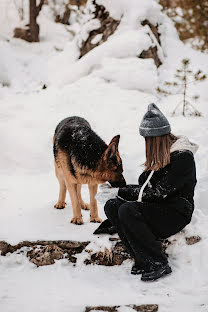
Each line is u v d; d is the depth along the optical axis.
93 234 3.92
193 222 4.07
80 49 8.77
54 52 12.05
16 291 3.34
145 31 8.23
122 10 8.47
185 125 6.32
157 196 3.51
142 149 5.97
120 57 7.93
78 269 3.74
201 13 11.80
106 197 4.23
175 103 7.14
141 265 3.57
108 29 8.50
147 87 7.46
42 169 5.80
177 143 3.57
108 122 6.66
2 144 6.02
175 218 3.51
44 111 6.98
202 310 3.06
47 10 14.83
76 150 3.99
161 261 3.52
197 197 4.66
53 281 3.53
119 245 3.81
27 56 10.97
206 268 3.59
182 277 3.53
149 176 3.54
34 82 9.34
